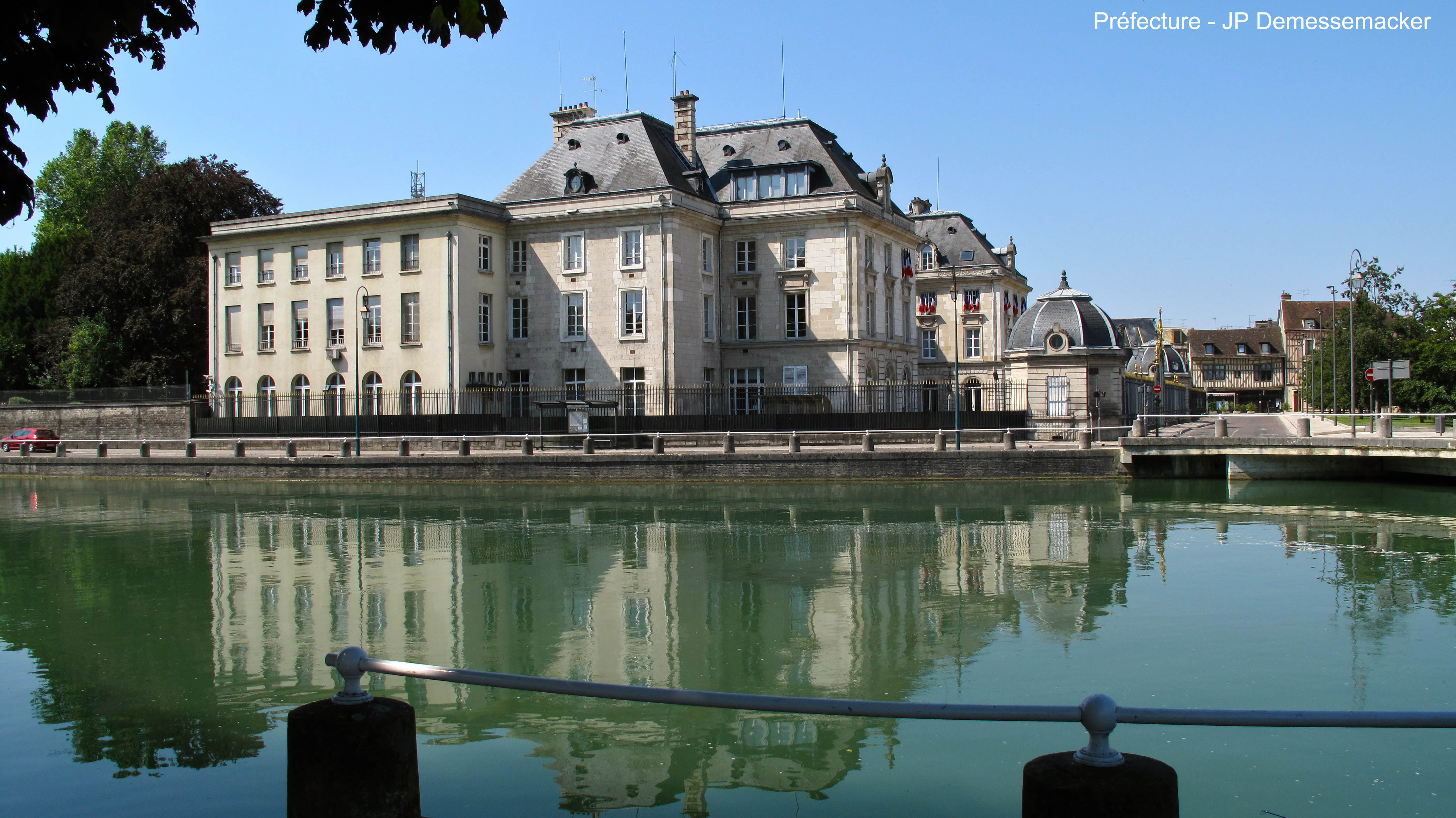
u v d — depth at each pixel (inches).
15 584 791.1
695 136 2158.0
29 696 498.0
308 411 2025.1
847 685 500.7
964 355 2984.7
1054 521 1019.3
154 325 2289.6
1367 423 2338.8
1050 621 618.2
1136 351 4284.0
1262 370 5039.4
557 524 1071.6
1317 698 465.7
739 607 675.4
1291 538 895.1
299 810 229.1
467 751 416.2
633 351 1919.3
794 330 2027.6
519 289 2016.5
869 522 1035.9
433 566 840.9
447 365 1891.0
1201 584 713.0
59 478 1788.9
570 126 2119.8
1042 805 193.2
